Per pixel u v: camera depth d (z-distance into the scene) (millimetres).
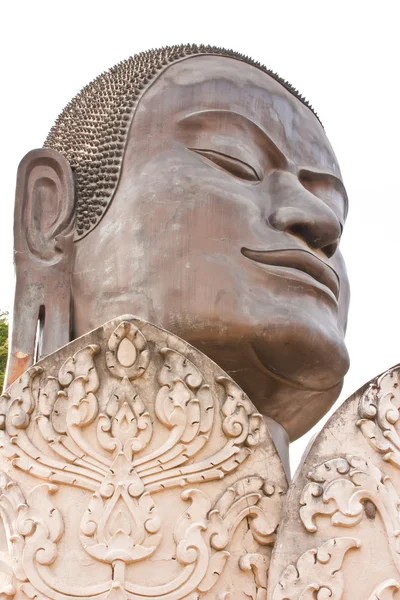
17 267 6703
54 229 6773
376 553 4773
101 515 4852
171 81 6918
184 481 4969
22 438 5027
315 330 6199
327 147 7277
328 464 4961
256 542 4910
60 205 6871
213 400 5180
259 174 6738
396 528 4812
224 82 6922
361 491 4895
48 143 7543
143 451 5023
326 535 4812
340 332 6625
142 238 6262
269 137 6844
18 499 4879
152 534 4836
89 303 6391
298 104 7254
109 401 5117
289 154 6945
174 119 6734
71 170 6953
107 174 6711
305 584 4676
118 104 6984
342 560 4738
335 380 6496
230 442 5094
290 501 4887
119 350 5215
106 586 4699
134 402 5113
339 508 4848
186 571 4770
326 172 7113
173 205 6320
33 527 4801
